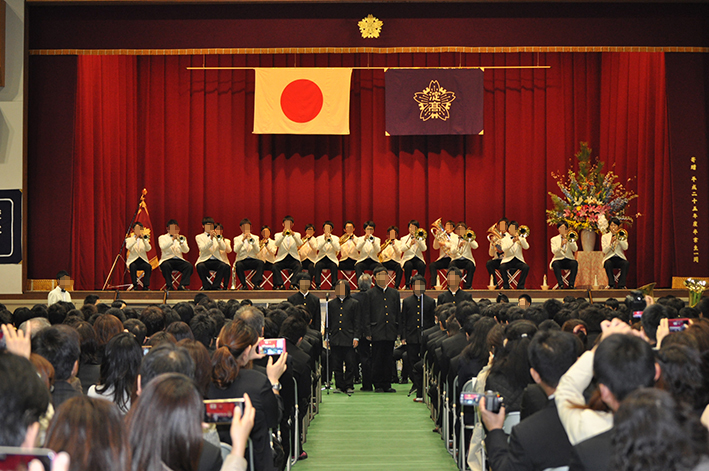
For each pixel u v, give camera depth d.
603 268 11.34
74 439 1.51
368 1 11.35
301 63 13.34
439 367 5.49
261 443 3.12
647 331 3.81
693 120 11.50
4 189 11.27
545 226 13.27
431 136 13.34
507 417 3.38
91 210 12.45
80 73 12.34
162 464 1.74
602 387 2.04
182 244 11.17
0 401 1.59
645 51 11.38
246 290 10.80
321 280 12.74
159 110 13.27
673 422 1.43
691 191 11.46
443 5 11.40
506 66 13.15
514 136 13.33
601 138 13.23
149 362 2.45
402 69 12.41
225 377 3.11
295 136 13.45
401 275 11.43
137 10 11.48
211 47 11.43
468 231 11.45
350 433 6.22
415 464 5.17
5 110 11.34
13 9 11.34
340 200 13.40
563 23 11.35
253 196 13.30
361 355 8.61
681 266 11.45
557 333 2.73
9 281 11.23
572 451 2.00
